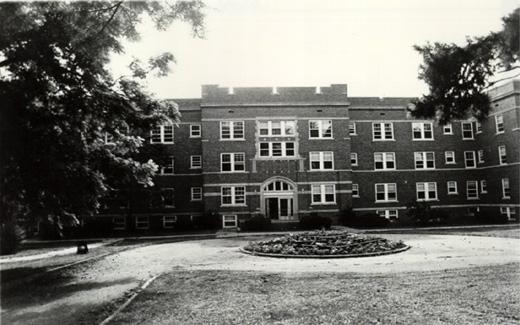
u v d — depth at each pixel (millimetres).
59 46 13078
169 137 41219
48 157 13562
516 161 37500
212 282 12945
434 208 39375
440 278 12320
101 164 17062
